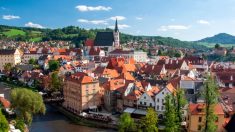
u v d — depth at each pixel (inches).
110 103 6875.0
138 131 4781.0
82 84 6727.4
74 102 7027.6
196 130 4886.8
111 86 6973.4
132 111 6215.6
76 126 6013.8
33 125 6023.6
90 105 6919.3
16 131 4904.0
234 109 5521.7
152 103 6087.6
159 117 5989.2
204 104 4709.6
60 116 6766.7
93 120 6176.2
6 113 6171.3
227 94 6171.3
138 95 6461.6
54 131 5649.6
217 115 4594.0
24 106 5634.8
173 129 4335.6
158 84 7381.9
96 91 6998.0
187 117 5132.9
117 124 5816.9
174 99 4704.7
